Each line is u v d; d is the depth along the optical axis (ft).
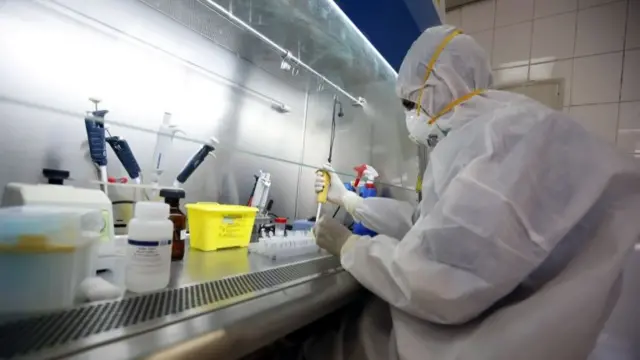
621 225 2.02
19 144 2.77
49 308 1.44
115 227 3.00
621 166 2.04
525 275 2.00
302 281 2.56
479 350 2.00
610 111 6.58
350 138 6.73
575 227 2.17
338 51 5.00
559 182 2.12
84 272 1.74
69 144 3.05
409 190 5.92
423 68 3.39
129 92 3.62
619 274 1.97
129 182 3.17
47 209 1.59
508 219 2.01
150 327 1.45
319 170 5.26
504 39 7.77
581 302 1.89
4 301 1.32
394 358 2.47
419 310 2.23
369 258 2.59
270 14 4.02
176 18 4.04
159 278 1.99
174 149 3.76
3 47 2.72
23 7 2.82
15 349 1.18
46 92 2.96
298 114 6.11
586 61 6.85
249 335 1.65
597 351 3.43
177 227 2.84
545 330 1.89
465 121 2.94
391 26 4.50
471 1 8.12
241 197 4.82
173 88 4.09
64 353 1.18
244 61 5.05
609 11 6.65
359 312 3.08
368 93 6.55
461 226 2.11
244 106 5.09
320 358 2.77
